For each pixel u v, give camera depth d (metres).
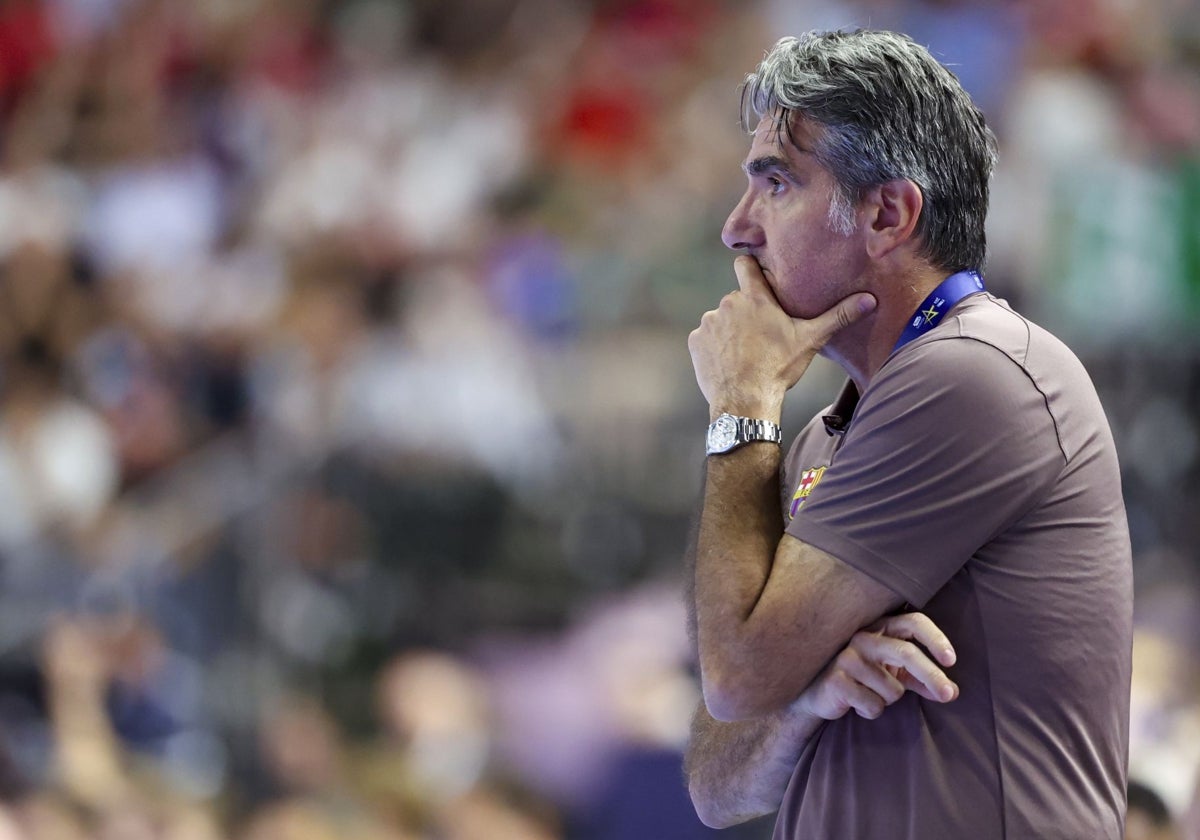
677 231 19.94
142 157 26.27
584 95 26.02
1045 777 5.84
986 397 5.89
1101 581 6.00
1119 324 17.61
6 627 16.80
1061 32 23.66
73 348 21.83
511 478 17.77
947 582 5.99
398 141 26.08
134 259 23.53
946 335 6.07
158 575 16.88
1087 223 17.67
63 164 26.34
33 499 19.17
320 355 19.66
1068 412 6.03
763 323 6.50
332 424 17.77
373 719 16.23
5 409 20.59
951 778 5.87
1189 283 17.55
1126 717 6.23
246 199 25.22
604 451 18.05
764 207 6.56
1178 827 9.63
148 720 16.39
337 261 21.86
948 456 5.86
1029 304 18.25
